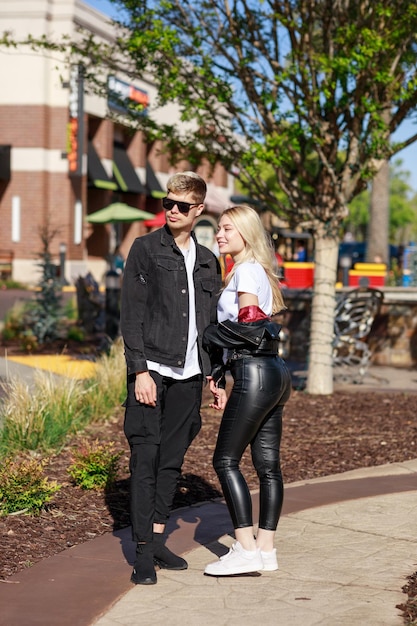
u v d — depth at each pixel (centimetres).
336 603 411
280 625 386
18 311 1683
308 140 1016
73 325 1781
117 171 4122
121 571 456
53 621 390
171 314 452
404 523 546
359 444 784
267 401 446
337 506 584
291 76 960
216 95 961
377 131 931
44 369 1200
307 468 704
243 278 449
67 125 3616
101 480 612
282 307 471
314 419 893
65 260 3600
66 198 3694
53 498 588
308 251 2847
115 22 1034
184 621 392
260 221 461
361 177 972
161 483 465
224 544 506
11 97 3656
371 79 952
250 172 961
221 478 453
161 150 1109
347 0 973
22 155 3662
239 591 429
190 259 464
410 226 10475
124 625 388
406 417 905
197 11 1001
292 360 1388
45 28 3519
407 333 1338
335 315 1134
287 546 501
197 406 471
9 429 734
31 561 472
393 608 404
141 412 448
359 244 3497
